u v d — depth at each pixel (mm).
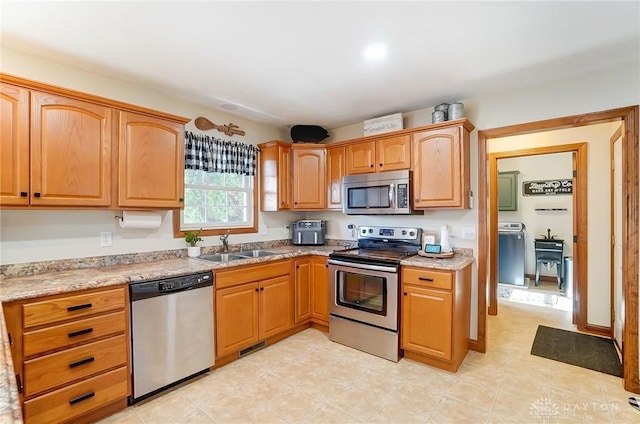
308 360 2754
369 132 3391
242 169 3533
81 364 1868
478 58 2244
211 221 3324
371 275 2867
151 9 1675
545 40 2010
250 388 2307
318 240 3906
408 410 2047
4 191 1837
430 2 1643
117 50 2105
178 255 2969
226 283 2641
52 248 2244
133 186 2359
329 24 1833
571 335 3287
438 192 2875
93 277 2025
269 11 1707
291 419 1965
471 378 2438
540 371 2541
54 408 1770
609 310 3254
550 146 3668
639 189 2254
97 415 1964
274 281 3068
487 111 2916
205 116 3217
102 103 2209
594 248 3334
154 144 2475
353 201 3430
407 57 2230
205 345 2469
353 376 2477
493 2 1640
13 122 1865
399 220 3467
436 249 2980
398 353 2730
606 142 3295
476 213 2967
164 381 2232
